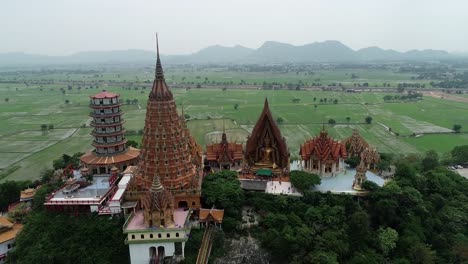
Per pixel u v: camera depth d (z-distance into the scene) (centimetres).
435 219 10475
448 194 11444
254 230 9906
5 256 9662
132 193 9988
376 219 10375
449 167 15300
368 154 12888
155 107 9988
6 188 11956
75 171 12331
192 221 9900
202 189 10512
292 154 18100
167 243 8912
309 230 9438
